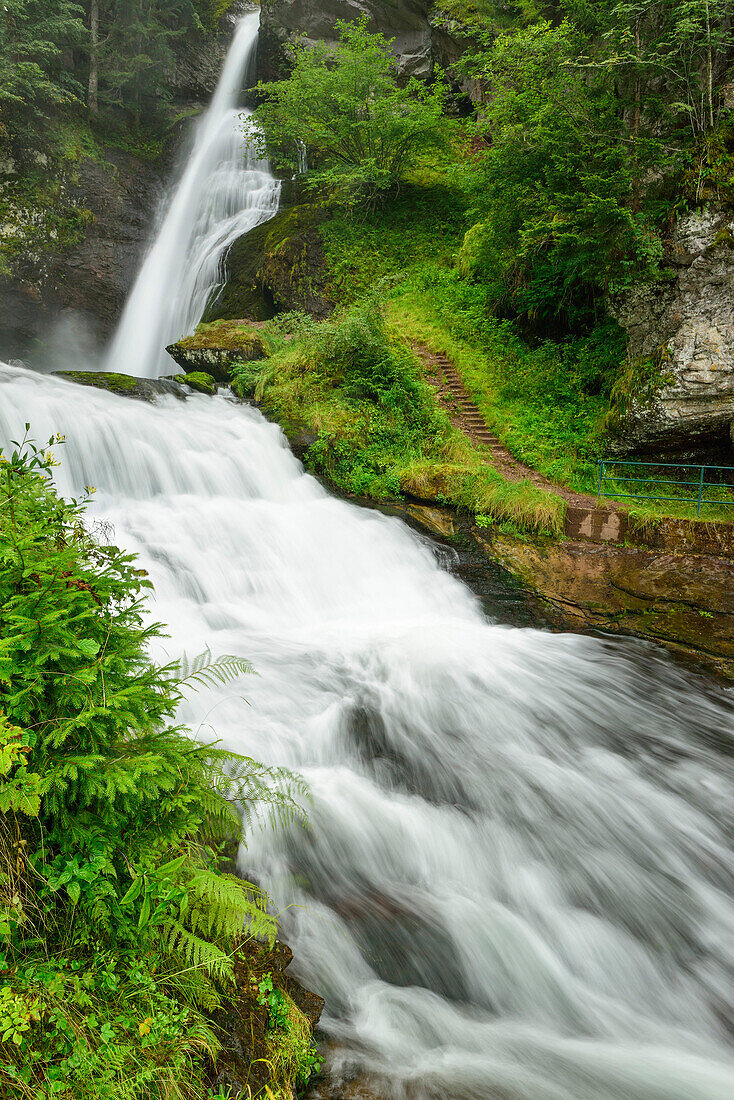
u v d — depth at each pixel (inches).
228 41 1306.6
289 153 999.6
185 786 115.0
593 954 166.6
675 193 504.4
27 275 927.7
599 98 556.4
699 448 515.8
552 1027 148.6
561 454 551.8
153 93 1186.0
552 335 682.8
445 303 757.3
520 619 390.3
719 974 166.4
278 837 174.1
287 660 290.0
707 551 438.6
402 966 150.7
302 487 495.5
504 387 629.9
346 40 1068.5
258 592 372.5
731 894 190.7
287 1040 113.4
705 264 474.3
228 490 461.7
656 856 200.5
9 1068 81.9
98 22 1122.7
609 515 461.4
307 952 146.0
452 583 426.3
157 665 257.1
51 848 100.7
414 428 560.1
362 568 421.7
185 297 944.9
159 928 106.0
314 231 850.8
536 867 189.8
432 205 911.0
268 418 550.6
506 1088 126.0
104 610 115.5
